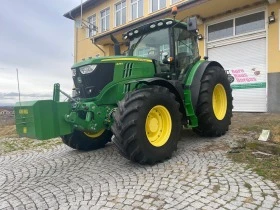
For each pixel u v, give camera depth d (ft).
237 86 32.81
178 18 35.40
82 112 13.64
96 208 9.16
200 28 35.96
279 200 8.93
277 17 28.81
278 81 28.89
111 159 15.02
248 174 11.14
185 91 16.55
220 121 17.88
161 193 9.87
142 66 15.43
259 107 30.86
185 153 14.69
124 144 12.19
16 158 17.75
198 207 8.73
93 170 13.24
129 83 14.17
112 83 14.25
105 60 14.16
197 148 15.55
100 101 13.94
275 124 19.93
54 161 15.72
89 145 17.61
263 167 11.87
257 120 22.97
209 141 16.99
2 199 10.68
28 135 12.28
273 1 28.17
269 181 10.38
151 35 17.84
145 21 37.35
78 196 10.27
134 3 50.80
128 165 13.43
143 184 10.78
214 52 35.19
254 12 30.91
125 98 12.78
